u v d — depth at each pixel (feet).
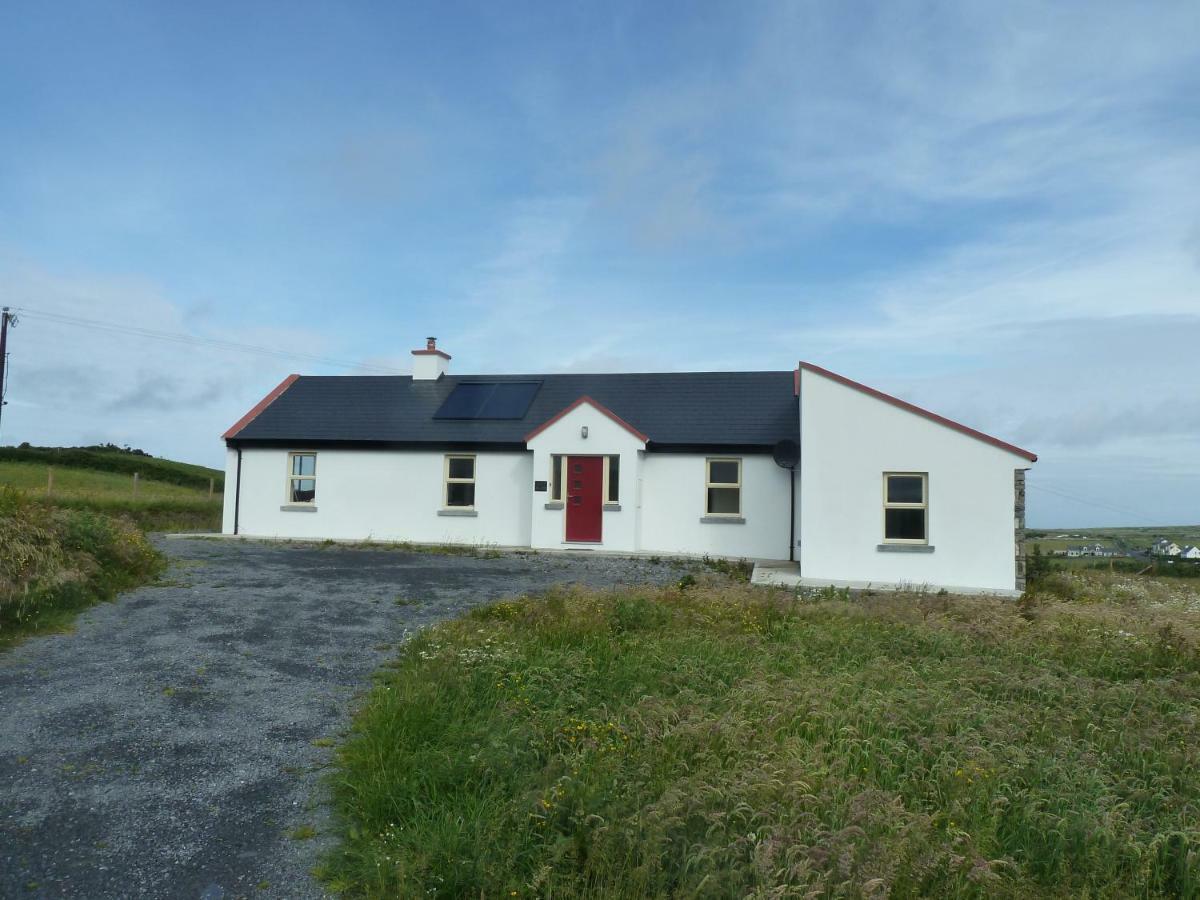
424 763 19.62
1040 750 21.98
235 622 35.09
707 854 15.47
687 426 73.51
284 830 17.43
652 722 22.15
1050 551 100.27
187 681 26.58
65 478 126.41
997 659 32.24
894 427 57.67
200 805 18.31
